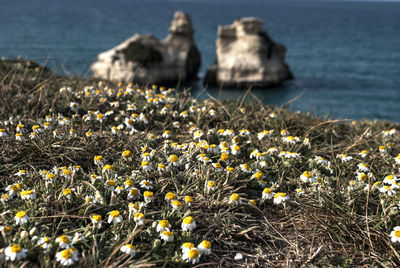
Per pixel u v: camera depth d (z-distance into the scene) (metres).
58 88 5.95
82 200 3.08
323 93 49.19
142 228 2.78
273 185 3.54
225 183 3.49
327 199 3.38
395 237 2.88
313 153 4.49
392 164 4.23
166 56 48.44
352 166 4.25
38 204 2.94
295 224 3.33
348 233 3.12
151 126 4.88
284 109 6.07
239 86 47.28
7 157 3.68
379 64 73.94
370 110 43.75
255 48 46.69
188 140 4.48
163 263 2.62
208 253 2.69
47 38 84.19
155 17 174.25
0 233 2.60
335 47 95.12
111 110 5.10
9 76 6.08
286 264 2.85
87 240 2.65
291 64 68.94
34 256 2.42
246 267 2.80
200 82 51.78
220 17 194.12
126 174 3.51
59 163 3.74
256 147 4.57
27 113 4.75
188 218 2.86
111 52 44.84
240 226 3.14
